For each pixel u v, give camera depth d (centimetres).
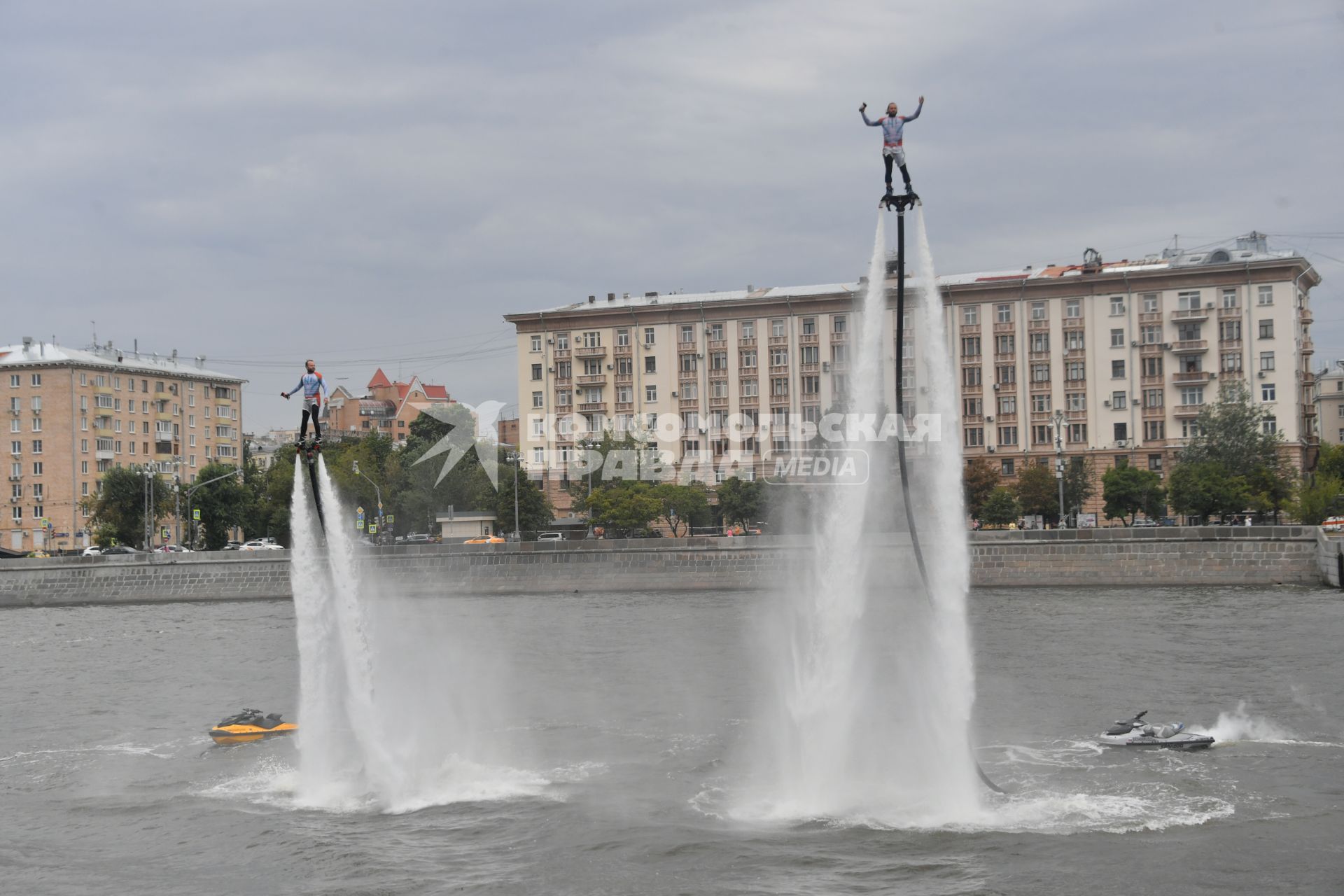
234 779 3319
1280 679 4416
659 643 6019
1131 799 2875
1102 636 5722
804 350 13125
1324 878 2370
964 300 12850
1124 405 12512
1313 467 13262
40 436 16050
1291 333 12206
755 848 2595
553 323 14000
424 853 2645
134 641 7131
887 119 2275
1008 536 8919
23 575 10806
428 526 13588
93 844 2802
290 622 8088
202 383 18238
